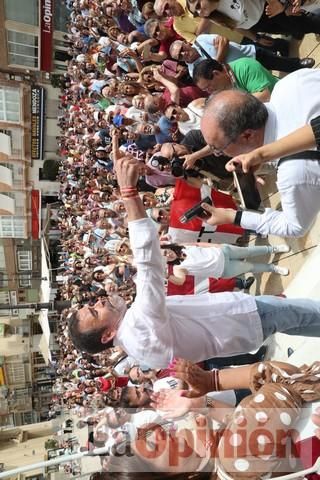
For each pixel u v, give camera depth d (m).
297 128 2.75
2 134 18.41
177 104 5.50
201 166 5.38
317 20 4.55
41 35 17.11
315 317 3.40
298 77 2.83
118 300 3.28
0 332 22.53
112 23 7.53
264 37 5.46
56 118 18.75
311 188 2.99
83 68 9.52
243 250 5.40
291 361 4.29
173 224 5.53
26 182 19.23
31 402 23.11
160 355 3.08
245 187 2.91
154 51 6.28
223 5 4.23
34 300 21.84
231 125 2.71
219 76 4.53
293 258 5.23
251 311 3.28
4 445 14.00
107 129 7.44
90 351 3.22
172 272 5.26
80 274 8.90
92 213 7.67
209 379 2.90
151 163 5.49
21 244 20.86
